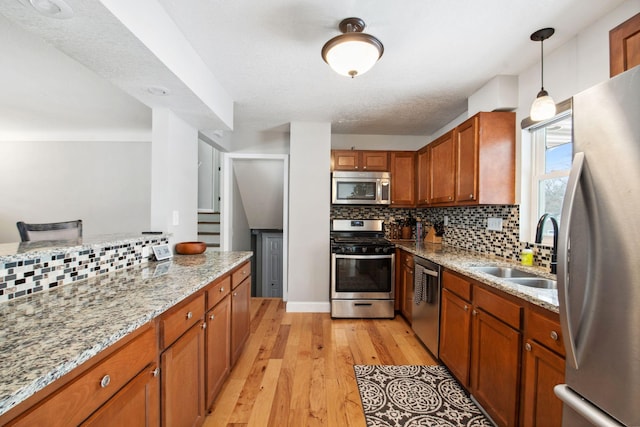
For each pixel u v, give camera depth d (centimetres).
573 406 90
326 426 157
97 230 407
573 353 90
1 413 53
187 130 239
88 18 108
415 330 264
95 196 407
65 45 128
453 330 197
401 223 387
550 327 117
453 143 256
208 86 203
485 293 162
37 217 404
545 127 206
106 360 81
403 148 389
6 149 401
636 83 75
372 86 234
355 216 386
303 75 214
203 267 177
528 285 173
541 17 151
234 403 174
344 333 276
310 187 331
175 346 119
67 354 69
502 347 146
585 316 88
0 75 218
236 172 440
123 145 405
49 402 65
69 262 134
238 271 212
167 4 139
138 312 98
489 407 157
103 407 80
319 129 331
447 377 204
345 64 163
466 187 236
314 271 332
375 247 313
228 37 167
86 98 265
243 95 251
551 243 194
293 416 164
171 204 215
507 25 157
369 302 313
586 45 161
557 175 195
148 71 152
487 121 219
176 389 120
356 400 178
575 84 169
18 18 108
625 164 77
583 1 139
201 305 146
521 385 134
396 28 158
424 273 243
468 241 283
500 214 237
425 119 319
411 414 166
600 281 83
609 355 81
